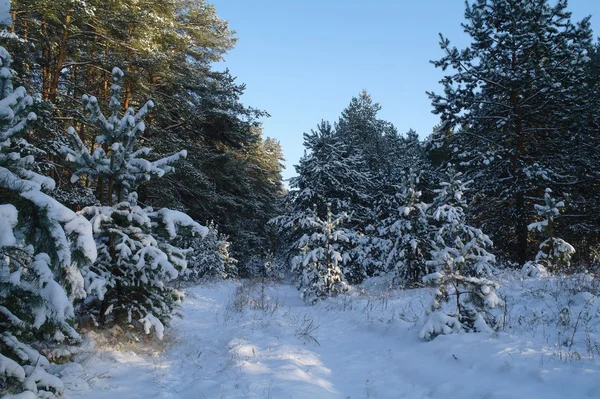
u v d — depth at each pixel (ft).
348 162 79.97
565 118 49.26
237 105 74.02
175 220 22.61
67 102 45.68
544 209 38.96
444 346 19.44
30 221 12.70
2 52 14.37
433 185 71.10
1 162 13.78
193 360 20.31
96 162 22.39
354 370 19.02
